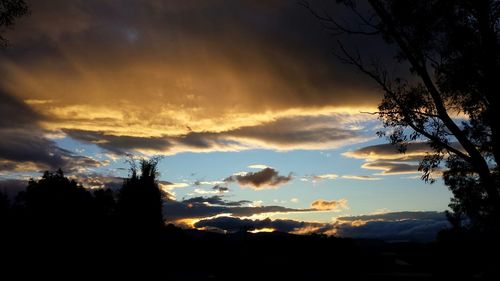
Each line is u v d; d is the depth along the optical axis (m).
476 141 15.58
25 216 37.88
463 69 14.68
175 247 49.34
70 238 36.66
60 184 38.72
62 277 35.72
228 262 52.09
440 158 16.11
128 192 37.59
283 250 56.91
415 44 14.65
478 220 16.30
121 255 36.75
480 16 14.33
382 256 54.66
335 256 54.28
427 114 15.20
